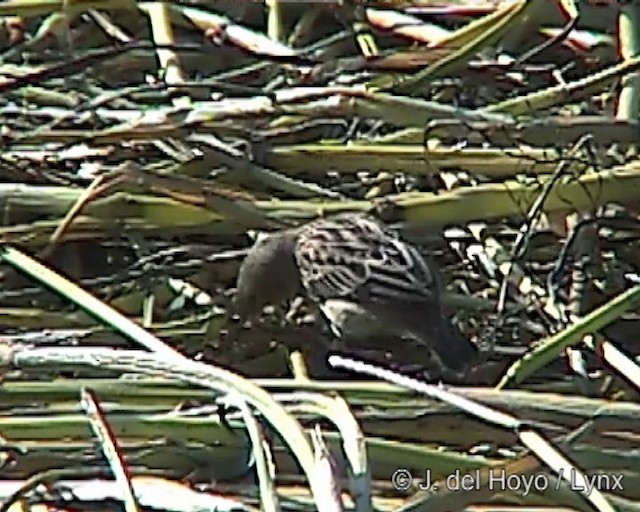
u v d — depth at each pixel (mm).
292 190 9586
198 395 7418
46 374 7793
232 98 10078
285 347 8992
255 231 9375
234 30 10602
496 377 8602
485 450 7336
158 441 7297
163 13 10641
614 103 10023
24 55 10930
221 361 8914
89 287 9156
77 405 7508
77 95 10266
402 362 9039
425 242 9570
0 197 9336
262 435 6406
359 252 9148
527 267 9281
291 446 6273
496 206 9289
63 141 9516
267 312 9219
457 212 9320
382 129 10148
